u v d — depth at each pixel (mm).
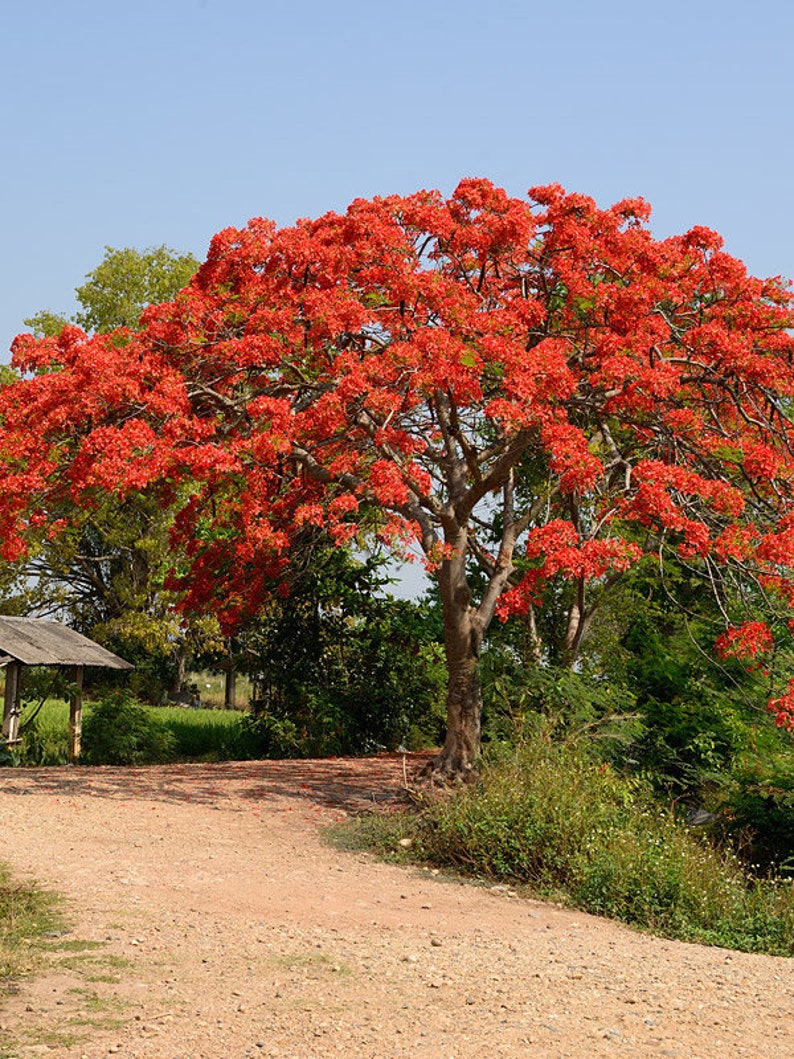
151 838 12148
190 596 18375
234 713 30406
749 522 15008
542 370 13961
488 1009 6617
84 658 23203
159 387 14219
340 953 7906
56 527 15609
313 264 15383
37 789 14852
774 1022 6652
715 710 16688
